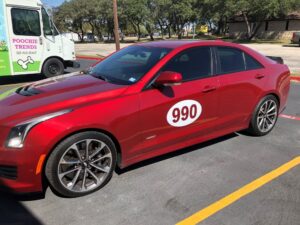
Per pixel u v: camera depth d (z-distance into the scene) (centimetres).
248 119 484
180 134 397
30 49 1024
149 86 363
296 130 555
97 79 392
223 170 397
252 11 4088
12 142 290
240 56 463
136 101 349
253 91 470
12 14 965
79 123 307
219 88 422
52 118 299
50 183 313
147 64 385
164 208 316
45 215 303
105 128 325
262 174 389
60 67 1114
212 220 298
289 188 358
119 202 325
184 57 401
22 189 300
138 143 360
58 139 298
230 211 312
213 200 331
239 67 458
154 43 449
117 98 339
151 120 362
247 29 4819
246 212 311
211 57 427
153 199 331
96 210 311
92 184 339
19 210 310
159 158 425
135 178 372
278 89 507
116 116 332
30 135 290
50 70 1092
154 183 362
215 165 410
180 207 318
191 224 292
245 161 424
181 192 345
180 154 440
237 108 457
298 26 4406
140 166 401
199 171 393
